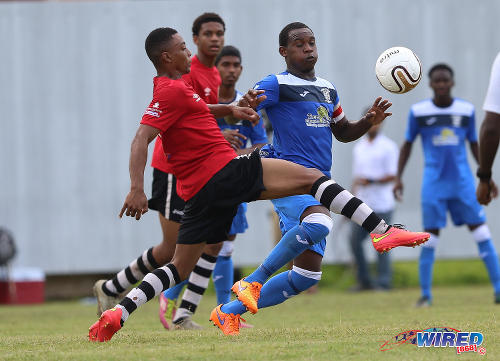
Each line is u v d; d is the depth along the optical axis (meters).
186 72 16.95
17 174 41.00
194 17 41.06
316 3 41.19
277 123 18.14
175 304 22.12
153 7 41.22
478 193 19.89
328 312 26.95
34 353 14.21
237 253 40.38
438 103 30.12
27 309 34.88
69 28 41.28
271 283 17.72
